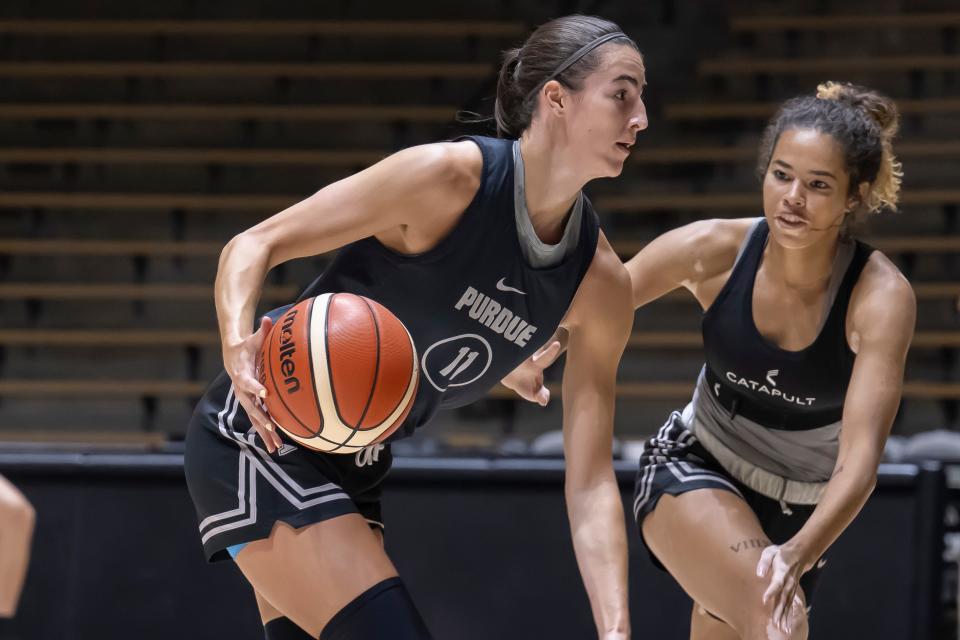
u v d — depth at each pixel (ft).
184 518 25.14
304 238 12.59
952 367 50.39
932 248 51.80
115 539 25.11
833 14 60.18
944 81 57.21
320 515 12.94
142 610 24.99
